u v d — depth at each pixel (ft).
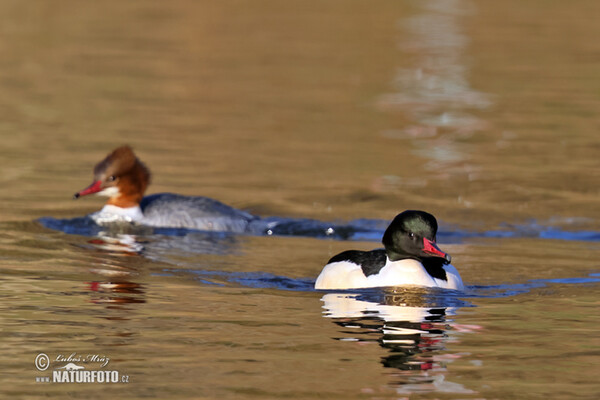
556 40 118.52
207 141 69.97
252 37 117.50
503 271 41.70
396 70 99.91
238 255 44.34
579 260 44.16
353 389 26.35
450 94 89.04
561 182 61.52
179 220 50.06
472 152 69.00
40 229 48.06
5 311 33.60
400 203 56.18
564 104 84.89
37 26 118.73
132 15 131.03
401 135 73.87
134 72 94.58
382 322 32.81
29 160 62.34
